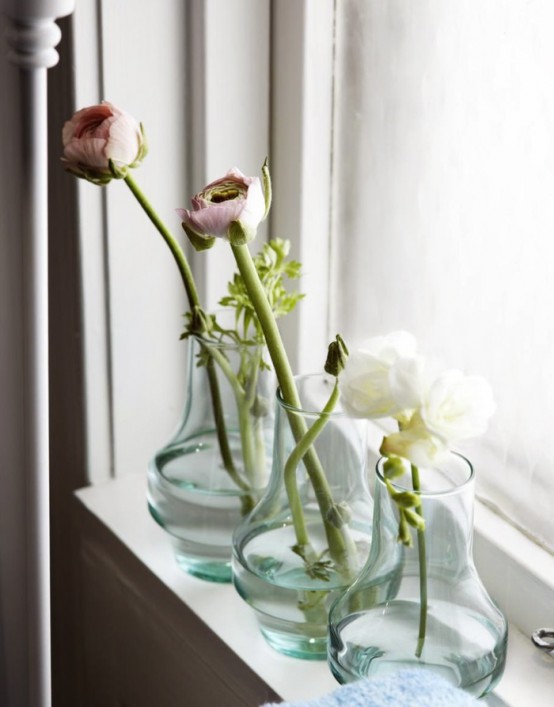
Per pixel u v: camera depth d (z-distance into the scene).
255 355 0.76
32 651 0.76
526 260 0.71
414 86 0.79
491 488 0.78
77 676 1.08
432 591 0.62
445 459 0.55
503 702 0.67
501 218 0.73
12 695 0.80
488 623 0.63
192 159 0.90
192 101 0.89
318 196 0.90
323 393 0.73
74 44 0.83
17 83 0.66
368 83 0.83
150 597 0.86
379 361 0.56
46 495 0.73
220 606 0.80
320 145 0.88
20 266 0.69
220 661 0.77
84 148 0.69
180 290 0.94
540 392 0.71
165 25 0.86
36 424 0.71
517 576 0.73
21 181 0.67
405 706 0.54
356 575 0.70
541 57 0.67
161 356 0.95
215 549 0.80
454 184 0.77
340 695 0.55
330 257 0.92
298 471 0.69
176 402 0.97
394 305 0.85
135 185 0.72
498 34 0.70
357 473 0.70
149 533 0.89
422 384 0.54
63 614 1.07
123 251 0.90
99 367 0.93
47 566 0.74
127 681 0.96
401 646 0.63
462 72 0.74
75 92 0.85
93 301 0.90
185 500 0.79
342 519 0.69
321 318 0.93
